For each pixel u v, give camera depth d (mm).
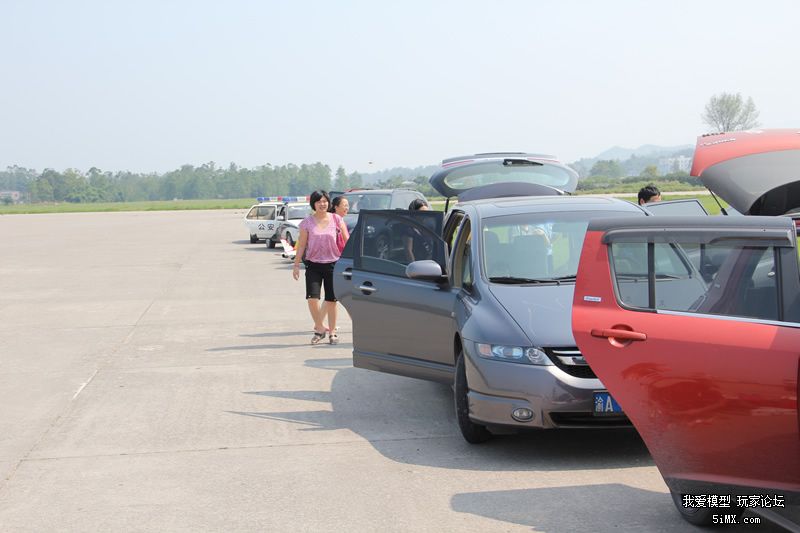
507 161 11789
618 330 4406
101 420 7742
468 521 5027
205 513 5316
